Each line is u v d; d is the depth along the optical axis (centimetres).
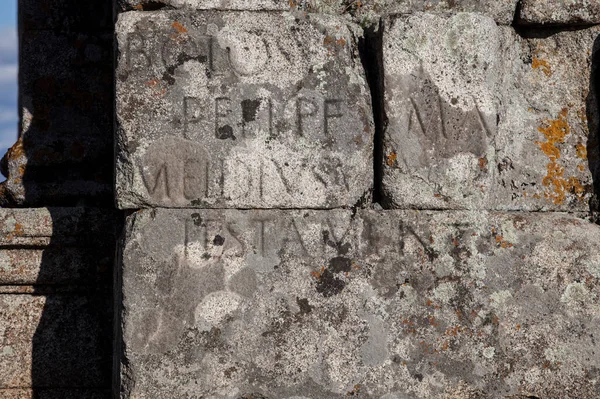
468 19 377
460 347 371
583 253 379
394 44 373
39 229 416
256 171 365
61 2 453
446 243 373
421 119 374
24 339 421
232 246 364
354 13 386
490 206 380
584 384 375
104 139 448
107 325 425
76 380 423
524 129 392
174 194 363
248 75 366
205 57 365
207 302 362
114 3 389
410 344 369
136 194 361
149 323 359
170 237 362
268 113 366
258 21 368
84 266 422
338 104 370
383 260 370
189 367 360
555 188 391
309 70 369
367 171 372
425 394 369
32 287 422
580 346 376
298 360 364
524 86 395
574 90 397
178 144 363
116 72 362
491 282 374
